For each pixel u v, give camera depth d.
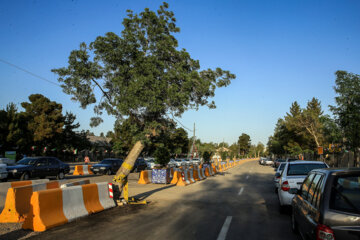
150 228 6.62
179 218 7.79
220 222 7.33
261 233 6.23
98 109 11.04
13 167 16.36
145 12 10.62
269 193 13.52
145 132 10.20
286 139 52.47
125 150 54.19
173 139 59.59
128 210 8.98
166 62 10.87
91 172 26.30
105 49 9.82
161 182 17.70
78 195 7.98
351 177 3.81
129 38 9.98
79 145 52.91
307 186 5.28
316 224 3.66
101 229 6.52
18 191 7.53
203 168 23.31
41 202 6.62
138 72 10.02
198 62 11.23
